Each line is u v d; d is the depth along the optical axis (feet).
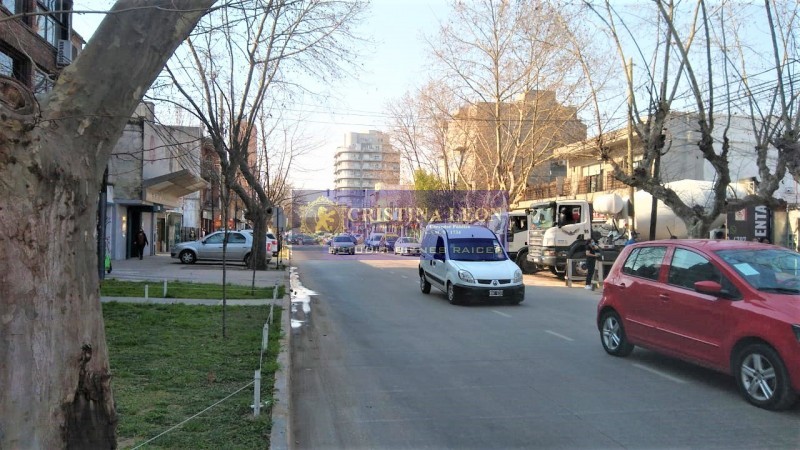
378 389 23.17
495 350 30.86
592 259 65.05
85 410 10.69
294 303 50.55
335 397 22.04
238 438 15.65
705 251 23.35
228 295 50.06
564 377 24.82
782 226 73.87
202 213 185.16
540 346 31.89
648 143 56.70
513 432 17.99
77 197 10.51
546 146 114.32
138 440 15.35
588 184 122.93
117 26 11.02
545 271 90.63
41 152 9.70
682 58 51.37
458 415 19.77
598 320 30.19
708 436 17.40
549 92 109.60
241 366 23.89
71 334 10.40
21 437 9.47
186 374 22.27
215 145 54.39
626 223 76.28
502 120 114.01
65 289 10.27
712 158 51.96
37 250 9.69
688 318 23.16
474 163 144.46
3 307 9.32
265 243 84.64
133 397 19.15
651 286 25.68
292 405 20.95
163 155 104.53
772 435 17.43
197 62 54.44
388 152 198.18
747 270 21.68
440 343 32.91
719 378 24.30
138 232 106.83
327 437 17.66
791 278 21.42
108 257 68.54
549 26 87.61
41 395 9.77
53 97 10.56
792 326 18.79
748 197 53.62
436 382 24.25
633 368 26.27
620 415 19.53
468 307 48.73
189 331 31.71
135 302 43.04
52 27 59.88
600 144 62.39
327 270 92.07
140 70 11.23
